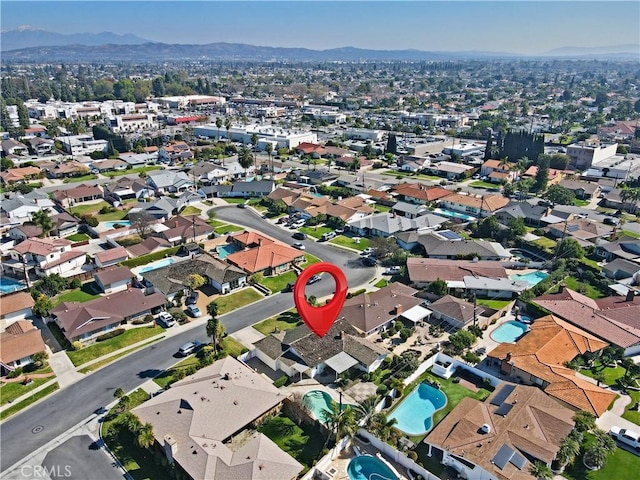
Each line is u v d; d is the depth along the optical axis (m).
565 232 126.75
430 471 57.94
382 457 60.09
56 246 111.62
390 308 90.81
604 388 72.50
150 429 58.91
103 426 64.50
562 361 76.25
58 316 86.12
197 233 129.50
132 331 87.12
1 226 134.75
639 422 65.44
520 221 131.88
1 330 86.69
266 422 65.31
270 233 136.38
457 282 101.94
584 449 59.19
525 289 99.25
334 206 146.75
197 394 65.38
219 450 57.38
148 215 141.38
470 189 181.50
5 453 59.78
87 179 191.00
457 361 77.19
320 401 69.62
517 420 61.62
